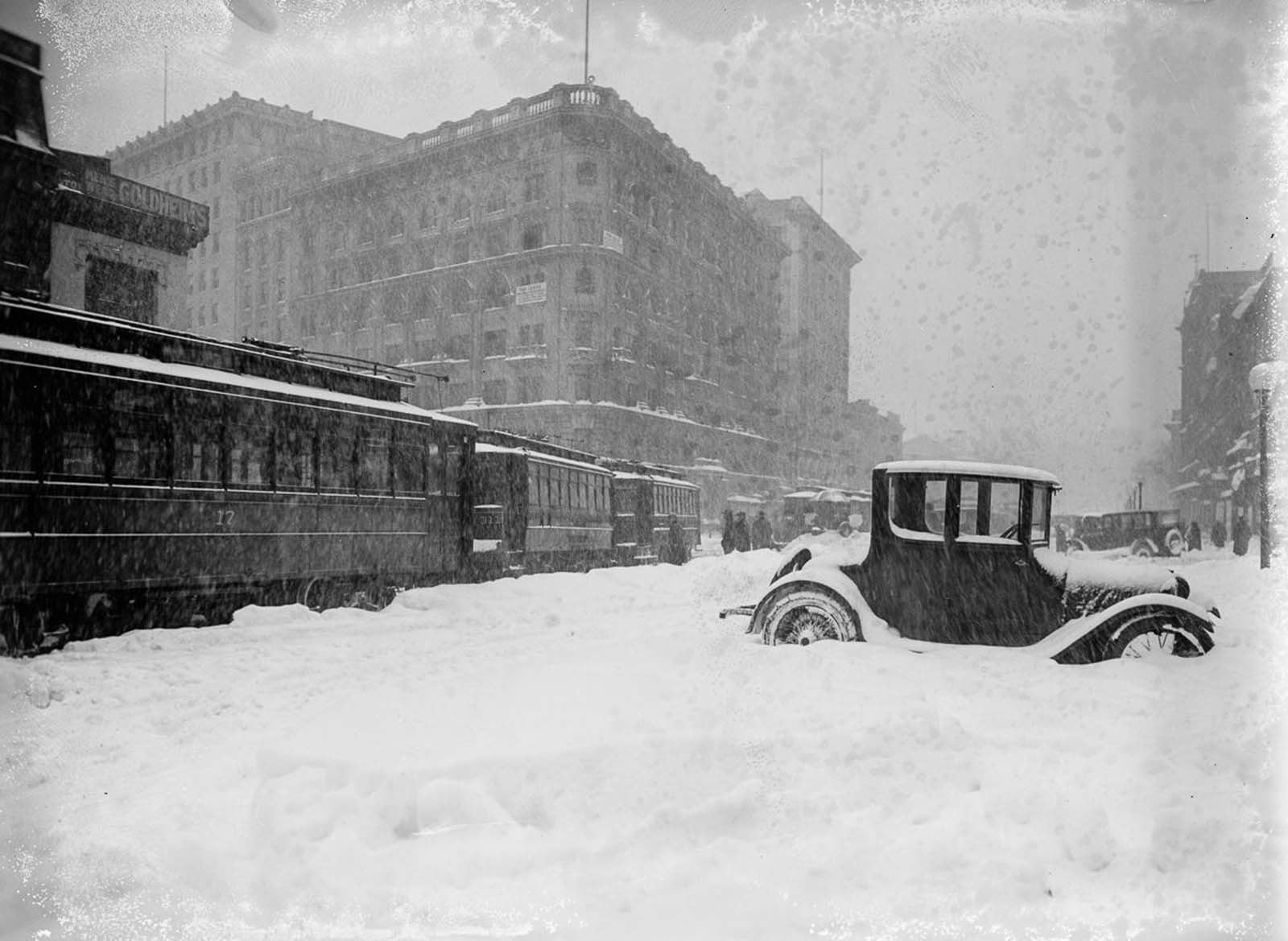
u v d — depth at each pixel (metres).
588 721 5.31
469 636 10.47
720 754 4.72
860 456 29.16
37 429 9.81
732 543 28.77
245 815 4.28
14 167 19.36
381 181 49.94
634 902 3.44
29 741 5.73
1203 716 5.37
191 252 62.31
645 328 38.25
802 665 6.74
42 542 9.77
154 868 3.76
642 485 28.42
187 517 11.37
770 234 29.42
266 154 60.12
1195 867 3.62
